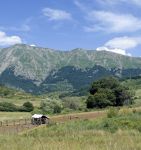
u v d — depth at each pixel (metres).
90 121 60.94
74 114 102.56
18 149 24.45
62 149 22.73
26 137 38.66
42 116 87.31
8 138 36.12
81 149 22.89
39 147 24.11
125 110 76.69
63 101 153.62
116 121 49.41
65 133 42.25
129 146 23.56
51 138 34.94
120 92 144.50
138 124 45.84
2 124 87.25
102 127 48.06
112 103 141.75
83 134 37.94
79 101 162.00
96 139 30.66
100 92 143.12
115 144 24.16
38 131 50.69
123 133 36.62
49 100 141.38
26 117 114.00
